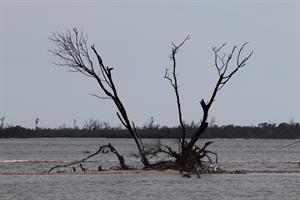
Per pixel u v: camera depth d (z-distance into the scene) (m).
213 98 116.75
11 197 91.69
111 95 119.69
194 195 95.94
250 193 98.88
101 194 95.75
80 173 124.31
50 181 111.50
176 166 123.44
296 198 94.38
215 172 127.06
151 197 93.44
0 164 170.62
